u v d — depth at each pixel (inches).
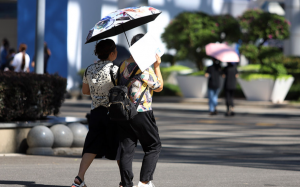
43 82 696.4
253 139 901.8
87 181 476.4
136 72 402.6
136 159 653.3
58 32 1947.6
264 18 1745.8
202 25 1797.5
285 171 556.7
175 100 1772.9
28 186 446.0
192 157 684.7
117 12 410.3
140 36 413.7
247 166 594.6
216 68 1350.9
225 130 1043.3
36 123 671.1
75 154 679.1
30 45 1994.3
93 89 422.9
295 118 1337.4
